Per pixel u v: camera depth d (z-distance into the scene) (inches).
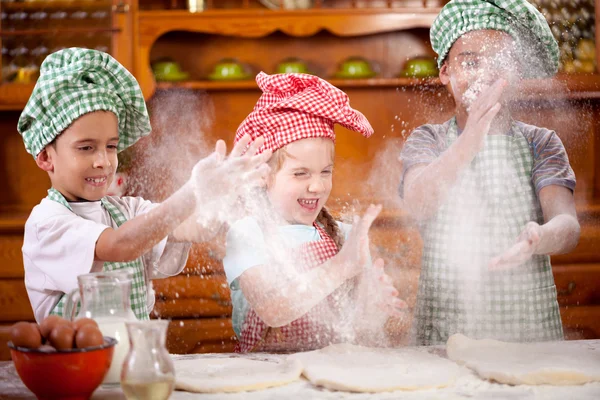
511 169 59.7
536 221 59.0
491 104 51.6
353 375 40.2
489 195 59.5
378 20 109.8
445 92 117.8
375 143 119.2
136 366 33.4
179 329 101.4
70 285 47.9
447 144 60.9
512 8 55.8
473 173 60.1
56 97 49.8
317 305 52.4
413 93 118.3
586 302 104.2
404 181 59.7
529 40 58.1
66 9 109.7
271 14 109.7
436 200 55.0
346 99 52.2
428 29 117.6
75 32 108.9
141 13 109.2
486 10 56.6
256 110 53.4
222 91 118.0
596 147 116.9
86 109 49.4
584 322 103.9
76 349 33.8
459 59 57.7
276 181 51.9
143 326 33.6
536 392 38.0
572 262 104.5
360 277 51.8
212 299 101.7
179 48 117.7
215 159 42.6
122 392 38.1
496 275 58.4
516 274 58.3
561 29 109.6
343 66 114.7
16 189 120.6
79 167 50.2
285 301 46.8
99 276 39.7
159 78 112.1
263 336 52.3
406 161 60.0
